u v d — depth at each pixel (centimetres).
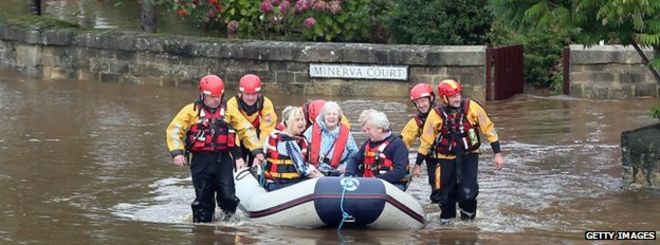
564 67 4712
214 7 5275
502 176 3133
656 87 4622
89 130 3884
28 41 5294
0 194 2866
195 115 2530
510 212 2702
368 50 4703
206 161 2534
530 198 2858
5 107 4384
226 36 5700
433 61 4634
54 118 4134
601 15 2734
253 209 2569
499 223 2583
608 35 2908
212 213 2575
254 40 4962
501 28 4925
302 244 2309
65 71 5253
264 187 2638
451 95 2544
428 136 2570
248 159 2858
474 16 4969
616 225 2544
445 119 2556
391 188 2466
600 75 4669
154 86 5022
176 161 2492
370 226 2489
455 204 2633
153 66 5056
